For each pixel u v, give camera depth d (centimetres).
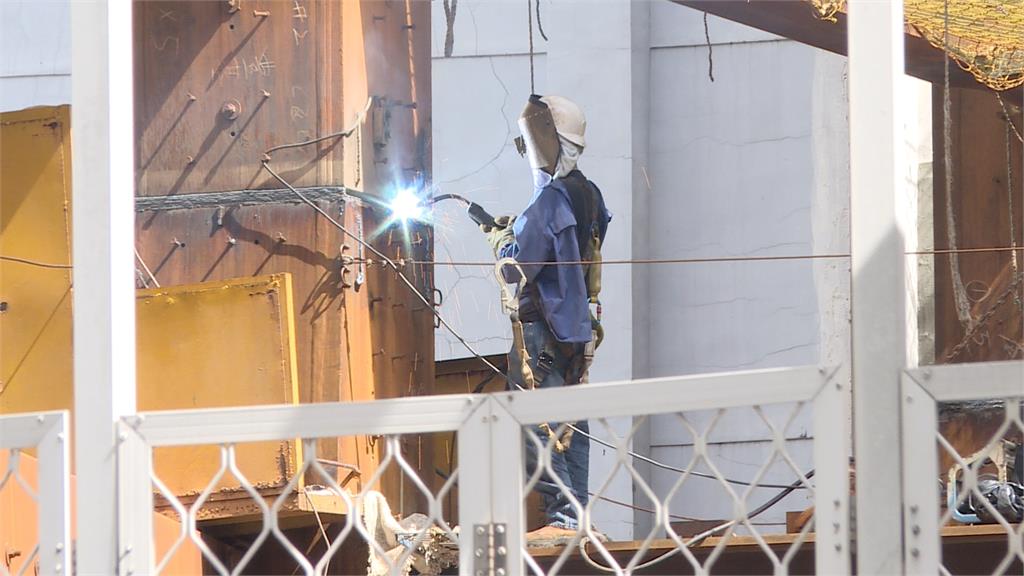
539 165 3069
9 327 2770
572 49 5778
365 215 3097
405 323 3234
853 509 1766
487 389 3681
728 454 5350
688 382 1778
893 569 1698
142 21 3128
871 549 1705
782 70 5709
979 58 3444
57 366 2753
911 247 4841
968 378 1708
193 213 3066
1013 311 3853
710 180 5759
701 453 1770
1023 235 3800
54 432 1902
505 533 1820
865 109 1761
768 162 5706
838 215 5578
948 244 3997
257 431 1878
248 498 2628
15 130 2816
